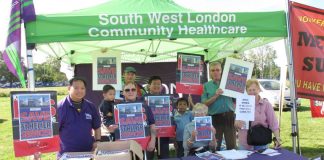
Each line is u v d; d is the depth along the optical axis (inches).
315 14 182.1
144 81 371.2
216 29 167.2
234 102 206.7
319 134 386.3
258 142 164.4
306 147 317.4
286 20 171.5
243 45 255.9
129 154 120.9
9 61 154.5
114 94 197.2
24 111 134.7
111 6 185.2
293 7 179.3
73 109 155.0
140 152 134.6
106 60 194.9
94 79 194.5
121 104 155.4
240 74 177.5
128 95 165.3
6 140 396.8
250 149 167.8
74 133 153.8
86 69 358.3
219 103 199.9
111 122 195.2
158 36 164.1
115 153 125.1
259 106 171.0
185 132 171.8
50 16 157.6
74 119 154.6
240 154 145.3
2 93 1269.7
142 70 372.8
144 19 163.2
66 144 153.6
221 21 167.5
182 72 194.7
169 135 181.3
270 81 645.9
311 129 421.1
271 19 171.3
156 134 179.5
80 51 301.3
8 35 153.1
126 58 365.1
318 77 182.1
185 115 197.8
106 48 255.3
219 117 200.1
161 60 383.6
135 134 153.8
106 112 196.9
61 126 154.2
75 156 137.4
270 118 169.6
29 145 134.5
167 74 373.4
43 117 137.6
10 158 301.7
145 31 163.5
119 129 152.9
